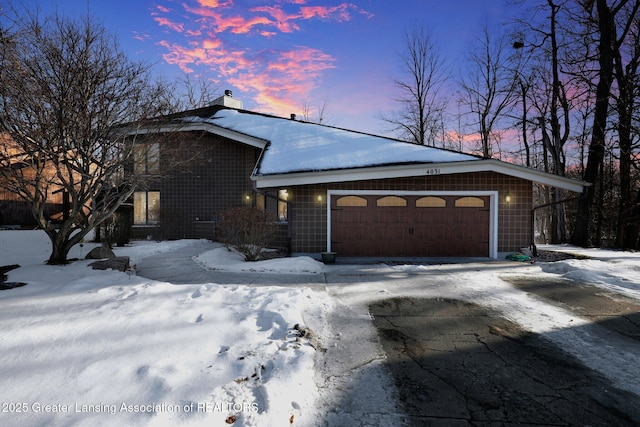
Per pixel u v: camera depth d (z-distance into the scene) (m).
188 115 15.43
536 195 26.92
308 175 10.06
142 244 12.91
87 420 2.28
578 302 5.90
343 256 10.91
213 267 8.77
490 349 4.02
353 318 5.06
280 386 2.92
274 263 8.93
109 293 5.43
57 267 7.16
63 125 6.58
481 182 10.95
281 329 4.23
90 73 7.12
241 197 15.23
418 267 9.07
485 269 8.91
